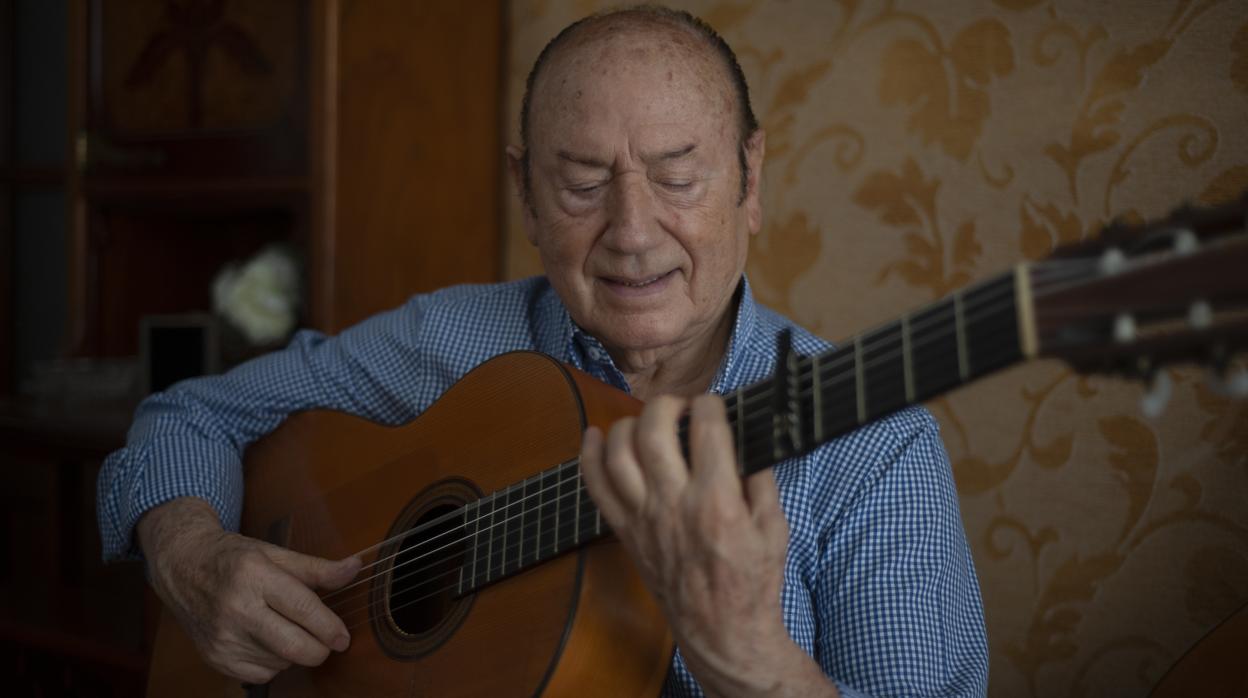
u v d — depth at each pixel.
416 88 2.06
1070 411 1.61
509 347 1.36
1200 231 0.58
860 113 1.78
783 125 1.86
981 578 1.70
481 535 0.99
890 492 1.08
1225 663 1.11
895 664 1.02
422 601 1.09
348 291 1.97
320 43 1.92
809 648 1.07
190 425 1.43
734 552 0.76
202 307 2.62
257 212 2.39
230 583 1.12
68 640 1.95
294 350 1.52
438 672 0.98
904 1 1.73
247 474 1.39
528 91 1.20
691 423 0.77
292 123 1.99
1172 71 1.50
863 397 0.72
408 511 1.15
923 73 1.71
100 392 2.29
